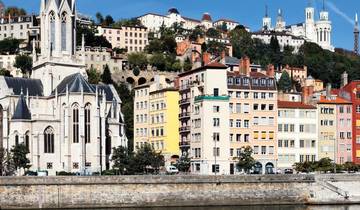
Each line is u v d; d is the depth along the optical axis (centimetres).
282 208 13875
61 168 18112
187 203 13950
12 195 12988
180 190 13950
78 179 13375
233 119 18688
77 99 18188
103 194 13512
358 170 18688
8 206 12925
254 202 14412
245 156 17262
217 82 18662
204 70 18825
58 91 18938
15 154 16750
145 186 13775
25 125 18138
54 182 13225
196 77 19338
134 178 13712
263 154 19075
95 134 18362
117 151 17038
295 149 19538
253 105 19012
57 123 18338
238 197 14312
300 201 14762
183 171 18562
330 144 19975
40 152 18138
